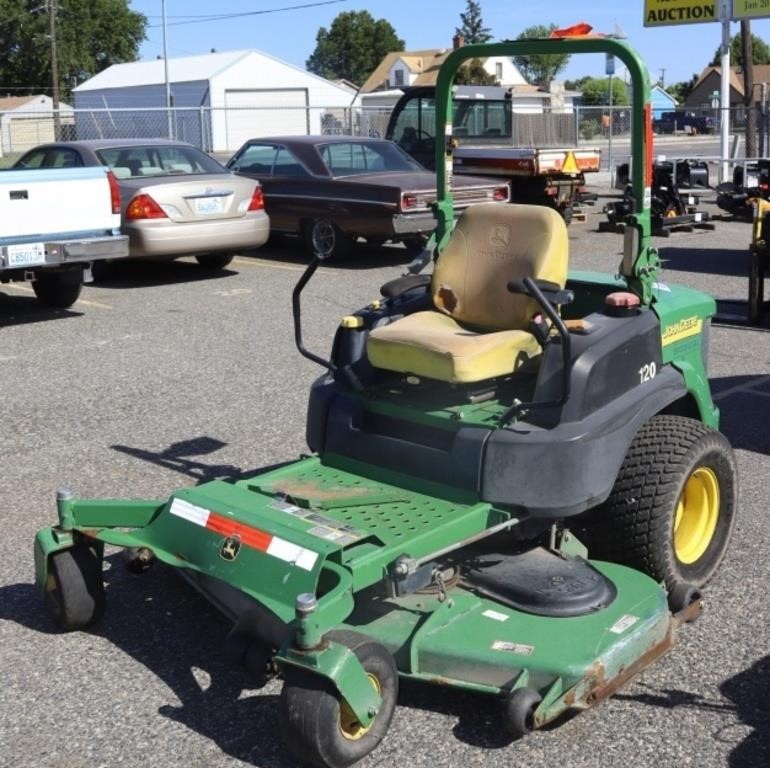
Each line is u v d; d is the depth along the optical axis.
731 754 3.60
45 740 3.74
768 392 7.98
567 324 4.41
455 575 4.16
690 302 4.91
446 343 4.39
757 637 4.38
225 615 4.16
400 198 13.18
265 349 9.24
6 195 9.66
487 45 4.80
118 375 8.43
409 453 4.38
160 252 11.95
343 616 3.55
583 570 4.19
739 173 17.56
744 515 5.64
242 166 14.95
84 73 80.31
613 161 28.81
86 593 4.38
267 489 4.35
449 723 3.78
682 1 24.89
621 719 3.80
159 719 3.85
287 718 3.34
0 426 7.15
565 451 4.10
